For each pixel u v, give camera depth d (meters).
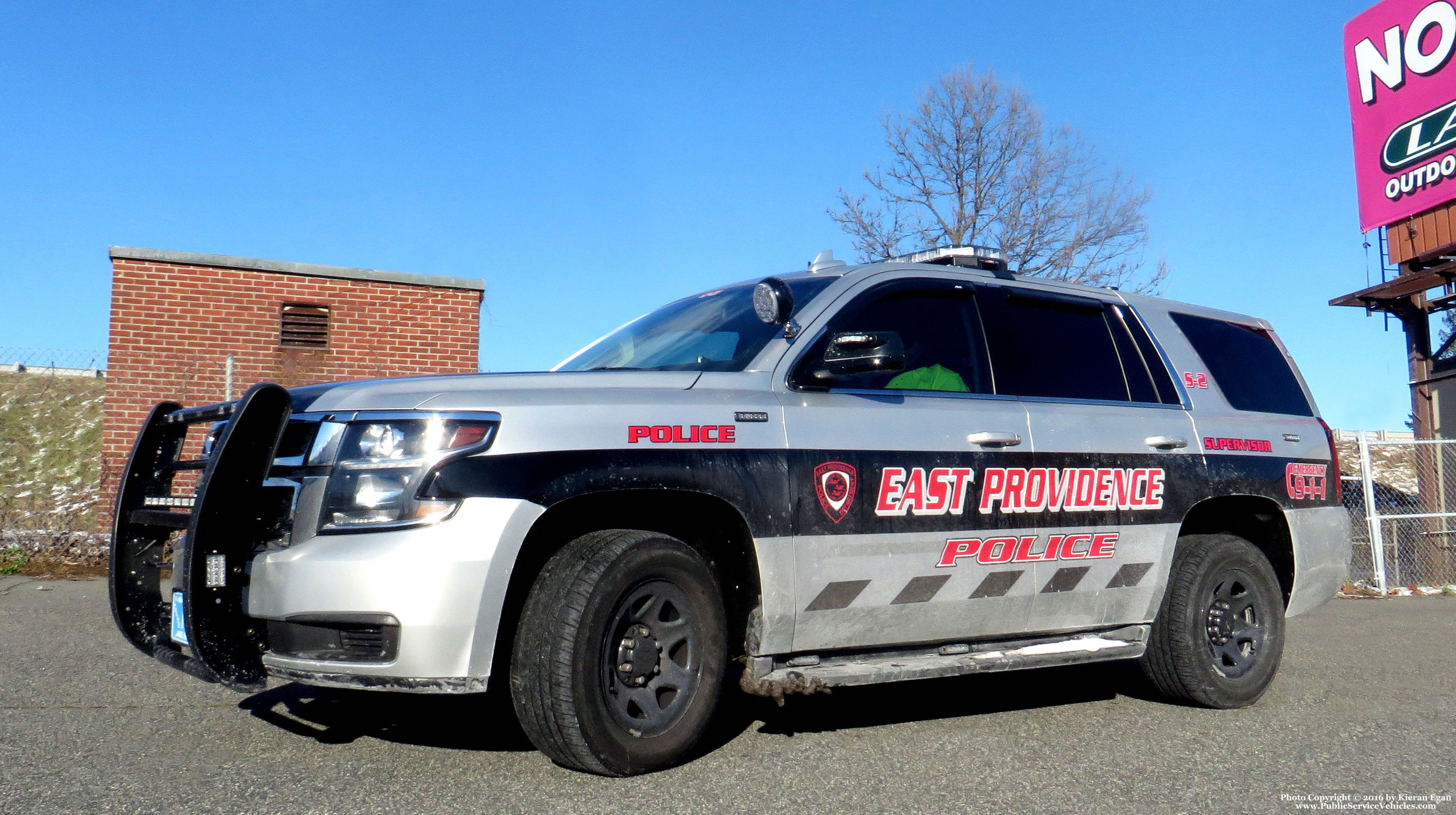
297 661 3.62
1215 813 3.71
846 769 4.11
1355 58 15.01
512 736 4.43
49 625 6.86
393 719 4.71
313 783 3.74
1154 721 5.12
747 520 4.11
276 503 3.79
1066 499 4.96
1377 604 10.66
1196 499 5.39
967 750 4.45
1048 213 24.72
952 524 4.62
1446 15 13.71
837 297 4.68
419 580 3.51
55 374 21.45
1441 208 13.86
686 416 4.07
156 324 11.54
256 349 11.90
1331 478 6.11
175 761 3.99
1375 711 5.41
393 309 12.47
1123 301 5.69
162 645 4.14
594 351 5.29
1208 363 5.83
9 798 3.53
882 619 4.49
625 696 3.85
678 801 3.64
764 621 4.16
